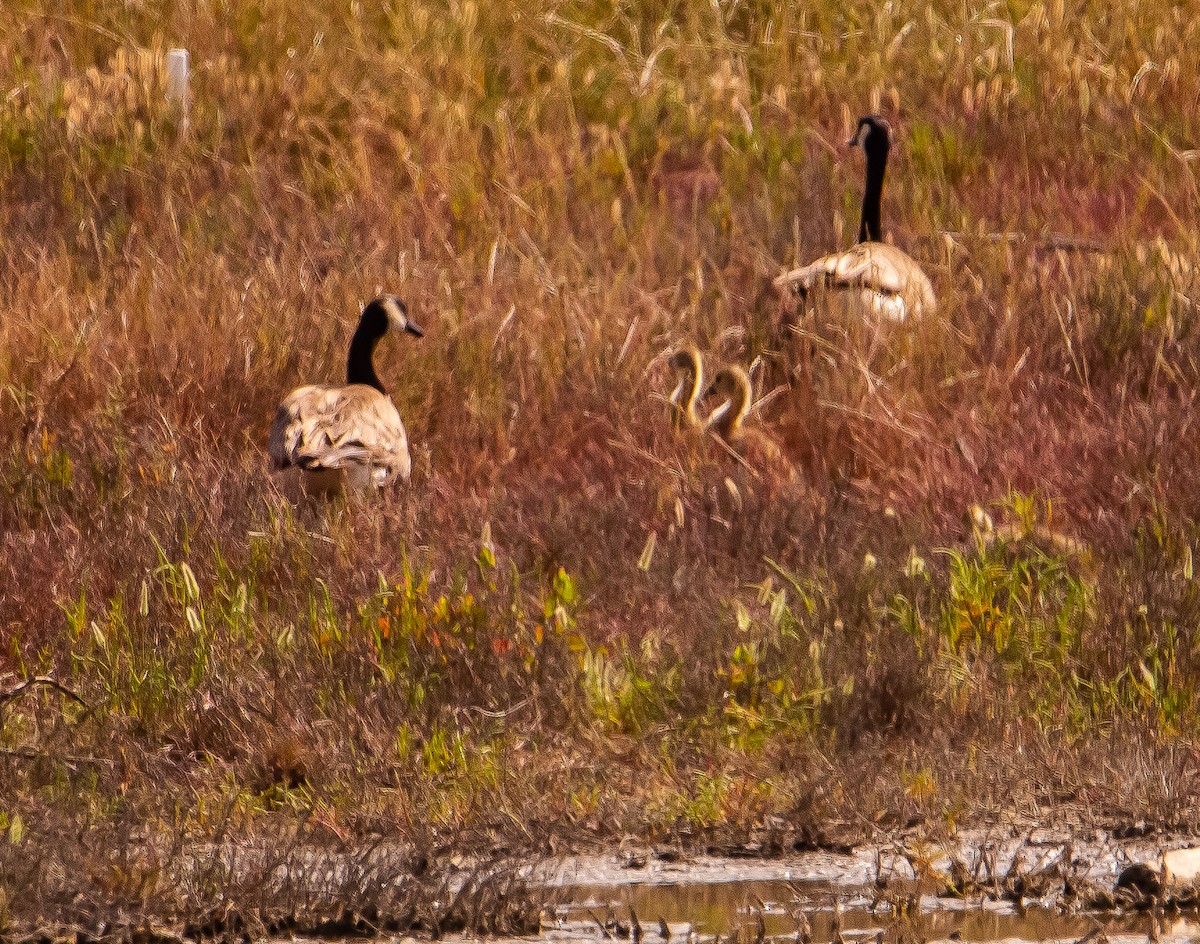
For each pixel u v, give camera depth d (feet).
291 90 204.64
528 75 220.64
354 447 116.88
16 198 183.01
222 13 227.61
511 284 156.15
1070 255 168.76
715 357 142.61
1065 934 60.64
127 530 105.09
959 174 199.21
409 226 175.83
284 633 89.86
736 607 95.25
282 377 136.15
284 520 104.94
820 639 91.40
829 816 73.10
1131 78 224.53
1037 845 71.10
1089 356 142.00
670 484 119.96
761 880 67.31
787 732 83.05
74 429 124.57
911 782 76.74
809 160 198.59
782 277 147.54
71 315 143.33
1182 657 89.10
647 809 74.79
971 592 93.20
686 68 226.17
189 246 162.20
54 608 96.02
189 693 84.89
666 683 86.02
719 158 203.92
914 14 240.12
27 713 85.40
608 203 186.09
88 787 74.54
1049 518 106.22
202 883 62.39
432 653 88.69
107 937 58.23
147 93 199.82
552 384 137.39
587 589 101.65
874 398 131.03
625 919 62.23
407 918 61.36
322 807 73.31
